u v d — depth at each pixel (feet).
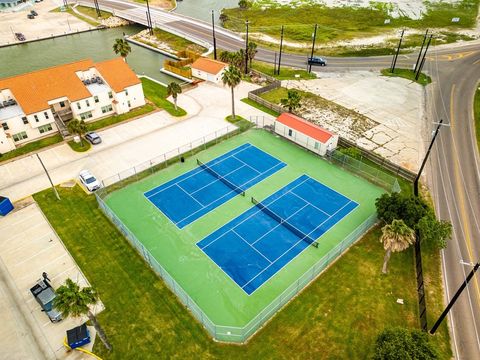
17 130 177.58
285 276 117.29
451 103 221.66
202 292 112.16
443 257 124.67
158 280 115.75
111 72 203.62
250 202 147.02
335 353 96.53
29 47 324.80
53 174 162.71
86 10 409.28
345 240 125.80
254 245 128.16
